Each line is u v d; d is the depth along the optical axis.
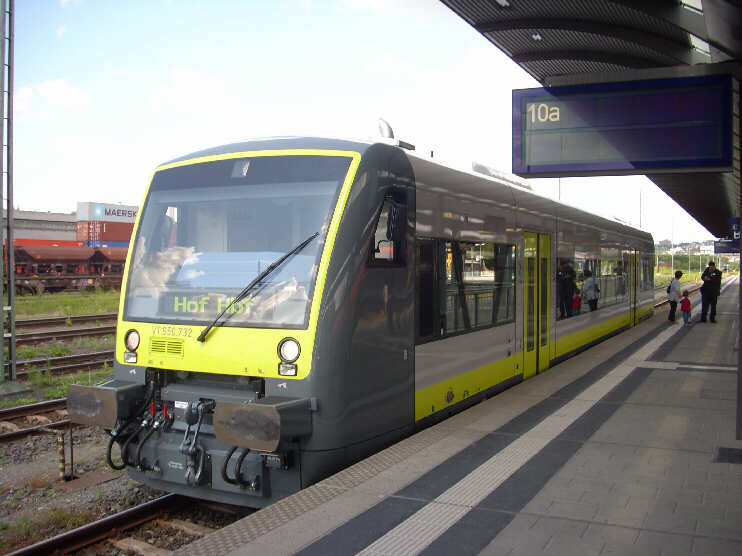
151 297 6.05
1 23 10.52
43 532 5.52
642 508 4.60
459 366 7.59
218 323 5.61
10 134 10.81
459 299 7.61
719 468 5.50
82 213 43.03
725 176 25.44
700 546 3.97
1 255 10.89
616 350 13.45
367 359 5.69
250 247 5.79
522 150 10.92
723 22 7.41
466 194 7.85
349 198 5.61
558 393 8.73
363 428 5.68
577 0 9.70
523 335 9.84
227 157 6.21
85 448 7.87
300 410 5.12
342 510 4.58
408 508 4.61
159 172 6.53
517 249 9.61
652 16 9.24
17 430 8.32
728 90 9.95
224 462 5.34
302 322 5.32
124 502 6.19
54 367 12.58
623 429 6.80
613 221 16.83
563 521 4.37
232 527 4.34
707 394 8.66
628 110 10.47
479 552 3.92
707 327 19.14
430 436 6.45
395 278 6.14
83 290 37.84
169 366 5.80
